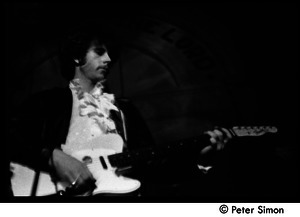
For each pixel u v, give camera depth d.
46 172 1.58
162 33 3.45
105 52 2.10
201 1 3.62
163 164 1.84
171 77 3.15
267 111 2.86
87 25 2.21
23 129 1.70
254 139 1.93
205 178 2.30
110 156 1.71
